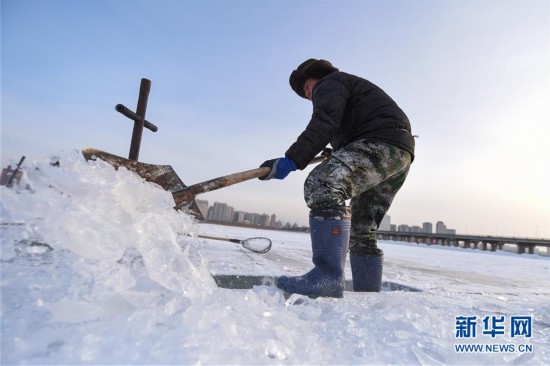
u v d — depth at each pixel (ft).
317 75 6.12
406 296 4.86
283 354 1.92
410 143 5.29
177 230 2.99
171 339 1.80
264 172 4.89
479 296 5.67
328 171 4.63
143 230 2.41
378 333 2.61
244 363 1.70
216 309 2.24
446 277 9.46
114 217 2.34
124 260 2.43
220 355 1.71
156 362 1.57
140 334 1.83
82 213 2.11
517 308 4.49
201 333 1.90
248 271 6.39
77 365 1.49
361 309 3.41
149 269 2.35
